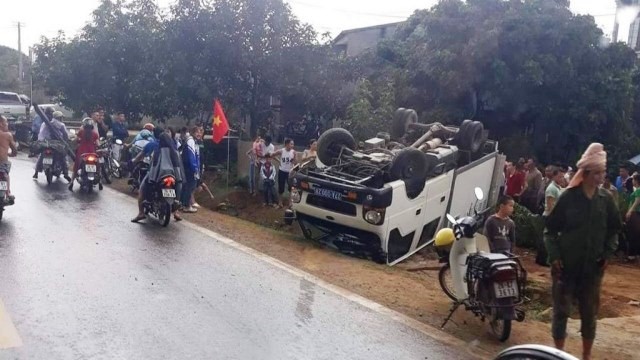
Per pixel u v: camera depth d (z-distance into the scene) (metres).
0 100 28.06
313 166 10.91
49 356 4.76
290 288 7.11
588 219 5.13
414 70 19.94
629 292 9.27
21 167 15.80
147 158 11.89
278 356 5.13
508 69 18.83
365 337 5.75
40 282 6.50
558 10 19.11
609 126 19.48
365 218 9.23
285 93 19.02
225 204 14.19
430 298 7.41
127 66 21.44
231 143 17.92
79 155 12.91
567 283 5.29
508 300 5.91
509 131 20.95
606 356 5.84
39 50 22.83
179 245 8.66
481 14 19.31
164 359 4.87
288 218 10.45
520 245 11.93
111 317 5.66
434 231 10.86
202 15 17.36
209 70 17.69
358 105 16.66
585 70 19.36
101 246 8.23
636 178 11.87
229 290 6.79
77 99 22.38
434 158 10.42
